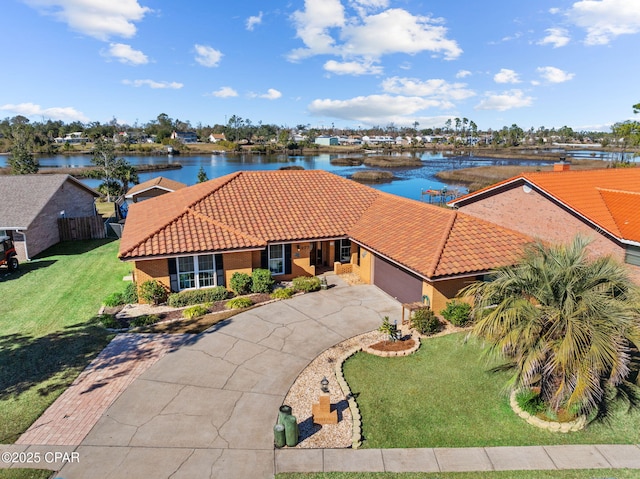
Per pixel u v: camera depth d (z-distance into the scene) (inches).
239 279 768.9
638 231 687.7
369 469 369.4
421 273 631.8
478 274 647.1
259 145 7377.0
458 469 370.0
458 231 735.7
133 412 441.1
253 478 357.7
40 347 581.0
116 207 1465.3
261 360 547.8
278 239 804.6
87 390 479.8
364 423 429.4
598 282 415.2
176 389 483.2
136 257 693.3
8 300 756.6
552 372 409.1
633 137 1502.2
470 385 495.2
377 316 685.9
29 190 1162.0
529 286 420.2
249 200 930.7
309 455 385.1
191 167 4180.6
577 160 4279.0
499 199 960.9
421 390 485.7
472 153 6166.3
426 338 610.2
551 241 837.2
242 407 452.4
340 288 813.9
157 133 7691.9
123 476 356.2
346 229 876.6
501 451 391.9
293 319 671.8
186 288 768.9
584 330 369.1
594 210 772.6
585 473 365.7
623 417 443.5
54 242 1190.3
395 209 904.3
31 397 466.6
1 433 407.2
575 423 423.2
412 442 403.2
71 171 3341.5
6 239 915.4
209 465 370.6
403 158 4913.9
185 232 770.8
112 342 594.6
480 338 478.9
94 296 776.9
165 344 589.3
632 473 365.4
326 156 6048.2
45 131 6889.8
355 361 548.4
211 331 628.4
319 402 440.8
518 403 452.4
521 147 7440.9
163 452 384.8
